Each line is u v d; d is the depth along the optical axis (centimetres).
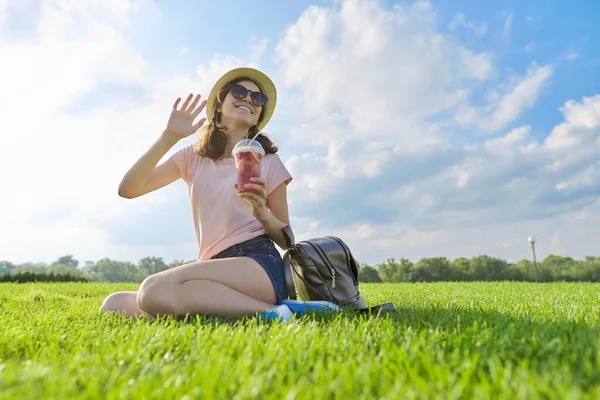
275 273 142
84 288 387
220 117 166
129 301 150
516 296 246
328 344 80
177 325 111
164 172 164
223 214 150
